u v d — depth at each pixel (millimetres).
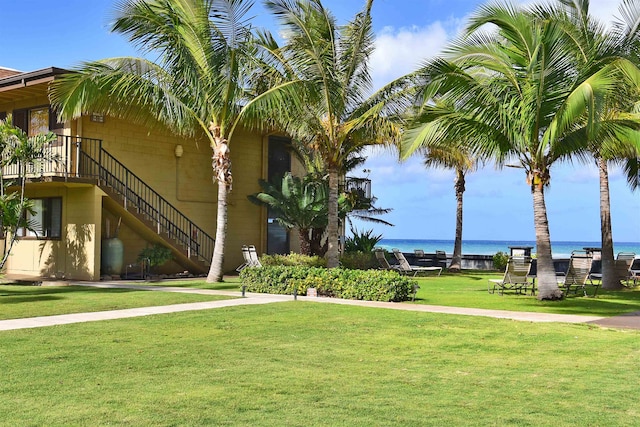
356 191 27281
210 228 24062
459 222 30203
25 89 19719
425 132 14539
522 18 13406
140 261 21000
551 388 6254
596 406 5605
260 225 25781
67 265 20078
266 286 15875
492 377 6723
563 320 11039
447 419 5168
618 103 15562
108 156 20656
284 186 23391
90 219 19375
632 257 20422
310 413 5309
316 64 17562
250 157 25469
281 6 17219
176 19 16812
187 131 21031
